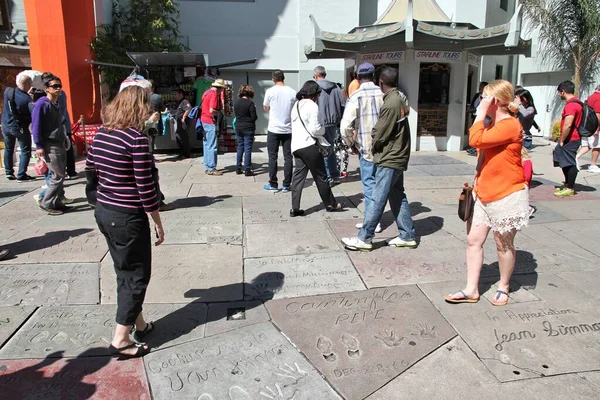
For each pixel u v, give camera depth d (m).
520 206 3.62
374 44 11.88
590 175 9.12
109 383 3.00
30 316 3.81
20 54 11.42
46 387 2.96
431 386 2.96
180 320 3.76
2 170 9.75
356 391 2.92
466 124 12.72
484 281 4.38
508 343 3.40
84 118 11.33
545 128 15.82
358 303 3.99
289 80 15.62
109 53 11.81
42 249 5.18
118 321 3.20
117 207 3.03
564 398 2.84
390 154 4.73
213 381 3.01
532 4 14.09
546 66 14.96
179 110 10.98
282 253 5.09
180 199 7.27
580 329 3.58
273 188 7.79
